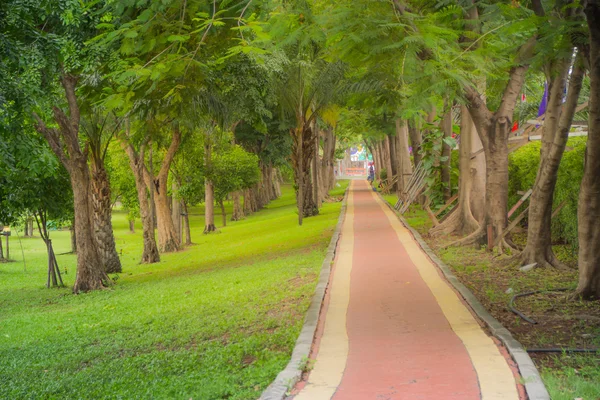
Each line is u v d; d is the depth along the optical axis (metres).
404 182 37.56
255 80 24.02
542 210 14.41
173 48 10.22
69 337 12.74
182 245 37.03
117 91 9.90
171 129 30.19
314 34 10.20
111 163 40.22
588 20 9.56
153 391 7.58
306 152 38.75
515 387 6.32
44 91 15.50
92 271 20.72
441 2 11.48
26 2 11.55
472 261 16.06
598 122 10.55
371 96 14.96
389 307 10.86
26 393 8.63
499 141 16.95
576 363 7.23
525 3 14.17
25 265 32.94
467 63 10.77
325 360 7.75
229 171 44.28
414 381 6.69
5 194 22.39
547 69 12.76
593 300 10.82
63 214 24.77
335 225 28.81
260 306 12.41
